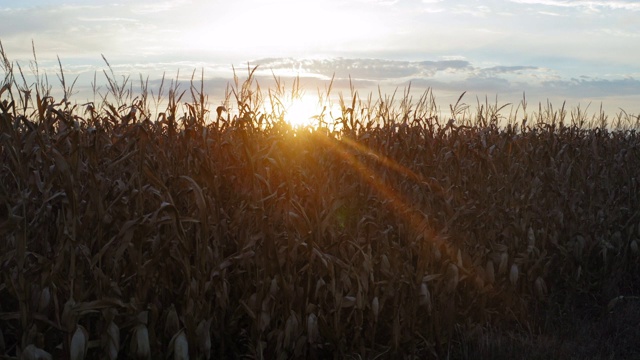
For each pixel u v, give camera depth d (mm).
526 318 8102
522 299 8109
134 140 6367
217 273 5809
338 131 9250
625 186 10844
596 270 9805
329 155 8500
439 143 9258
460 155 8844
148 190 5703
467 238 8117
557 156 10062
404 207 7938
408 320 6777
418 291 6793
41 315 5223
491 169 8844
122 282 5664
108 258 5457
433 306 7008
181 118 8258
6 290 6094
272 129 9016
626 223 9906
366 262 6449
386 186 8031
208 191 6660
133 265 5832
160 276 5949
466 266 7758
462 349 7199
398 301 6867
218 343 6281
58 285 5562
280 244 6371
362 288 6426
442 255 7484
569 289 9133
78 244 5355
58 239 5629
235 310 6219
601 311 8805
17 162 5871
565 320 8414
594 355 7367
